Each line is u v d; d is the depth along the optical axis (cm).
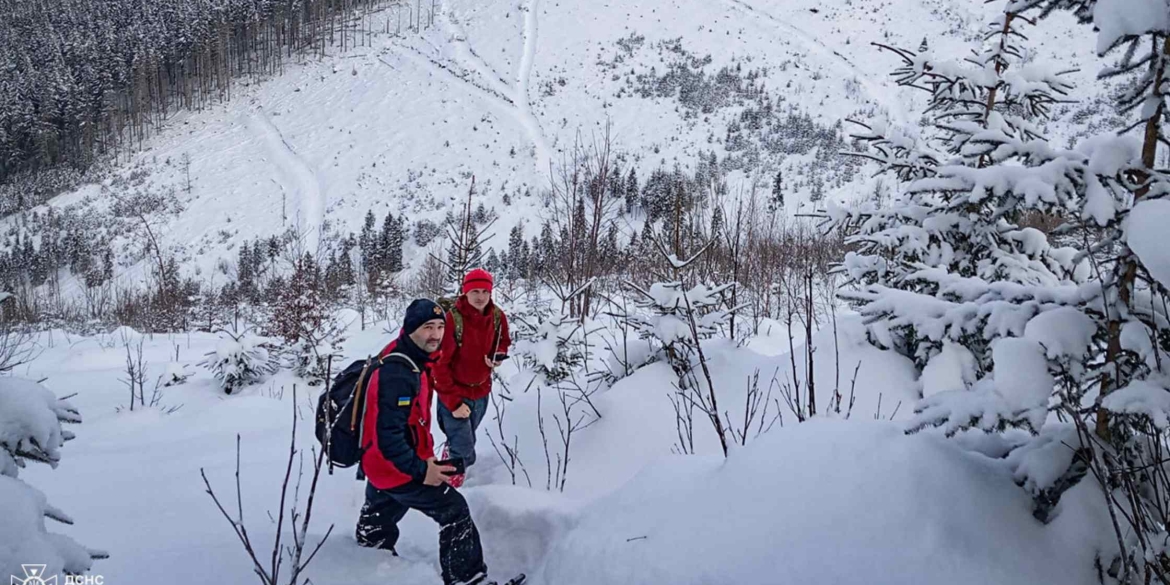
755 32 8719
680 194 862
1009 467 266
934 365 415
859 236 521
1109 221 254
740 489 279
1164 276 208
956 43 8112
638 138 6656
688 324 514
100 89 7544
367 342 1135
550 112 7256
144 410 686
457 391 447
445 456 466
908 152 519
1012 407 235
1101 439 253
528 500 374
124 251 5319
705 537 268
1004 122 468
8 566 201
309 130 7325
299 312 1016
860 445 273
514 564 348
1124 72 260
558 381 609
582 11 9356
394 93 7794
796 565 239
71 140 7312
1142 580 225
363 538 350
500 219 5316
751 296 871
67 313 1791
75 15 9144
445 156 6550
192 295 1733
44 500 231
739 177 5550
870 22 8850
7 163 7169
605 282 1014
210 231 5662
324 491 422
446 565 321
